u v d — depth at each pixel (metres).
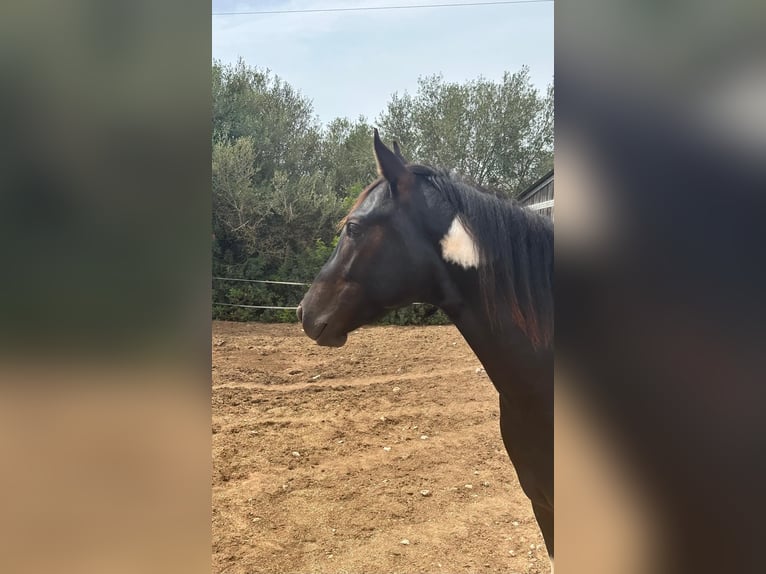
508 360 1.52
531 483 1.62
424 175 1.60
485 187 1.58
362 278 1.64
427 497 2.86
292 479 2.99
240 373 4.26
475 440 3.39
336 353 4.69
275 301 5.39
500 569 2.36
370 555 2.42
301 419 3.61
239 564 2.37
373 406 3.80
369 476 3.04
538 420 1.54
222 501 2.82
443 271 1.57
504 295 1.51
